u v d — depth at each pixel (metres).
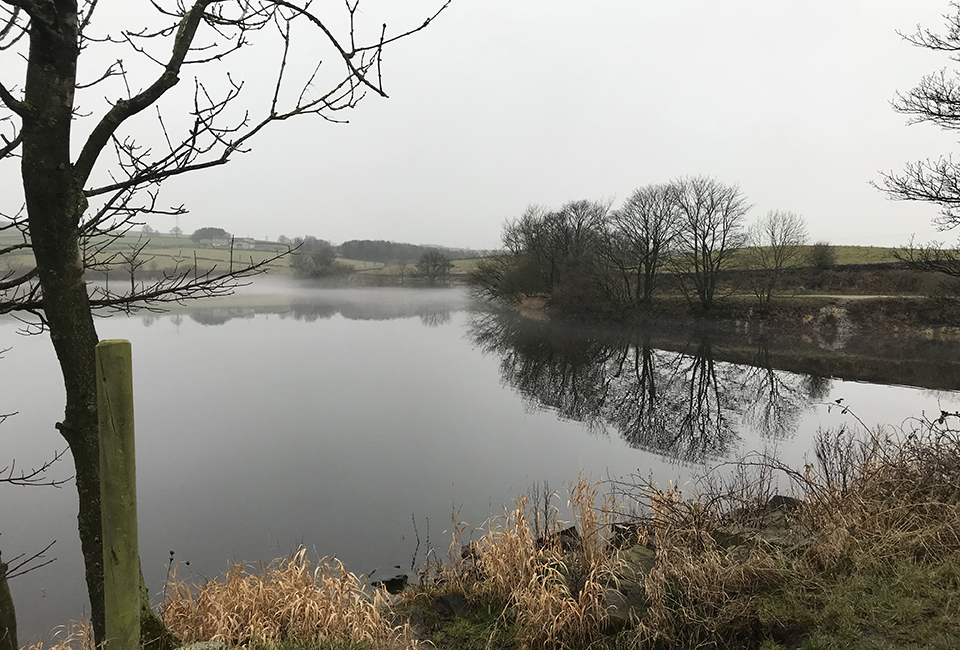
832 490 5.48
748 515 5.64
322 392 21.86
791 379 25.70
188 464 13.05
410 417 18.17
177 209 3.45
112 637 2.59
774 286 42.31
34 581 7.97
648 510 6.82
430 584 6.08
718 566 4.41
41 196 2.65
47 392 20.47
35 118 2.59
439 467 13.04
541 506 9.25
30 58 2.63
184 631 4.68
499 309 62.47
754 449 14.93
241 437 15.36
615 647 4.29
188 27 2.76
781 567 4.47
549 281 51.41
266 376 25.02
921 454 6.04
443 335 43.34
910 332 33.31
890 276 40.72
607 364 30.91
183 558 8.54
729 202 38.47
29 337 33.81
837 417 18.38
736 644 3.95
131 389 2.53
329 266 96.19
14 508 10.57
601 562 5.08
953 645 3.32
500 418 18.52
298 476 12.27
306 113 2.98
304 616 4.79
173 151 2.86
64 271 2.78
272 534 9.31
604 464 13.53
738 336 37.75
